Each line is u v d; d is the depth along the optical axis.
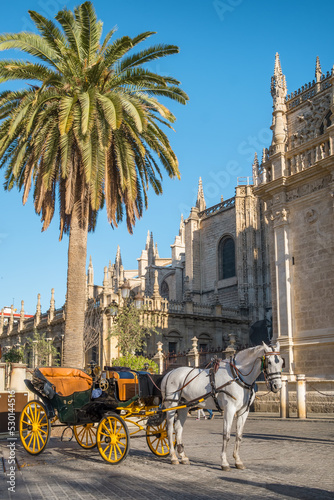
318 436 15.38
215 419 25.48
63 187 21.53
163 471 9.87
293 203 29.19
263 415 24.55
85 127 17.67
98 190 19.16
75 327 19.91
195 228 64.31
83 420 11.78
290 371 27.30
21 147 19.73
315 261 27.52
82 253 20.47
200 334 49.62
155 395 11.93
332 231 26.70
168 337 47.25
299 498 7.53
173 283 70.69
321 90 35.25
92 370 12.38
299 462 10.73
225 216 61.47
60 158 21.17
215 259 61.72
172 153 22.27
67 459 11.47
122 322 41.06
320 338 26.47
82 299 20.25
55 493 8.03
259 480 8.86
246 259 56.78
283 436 15.68
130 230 21.41
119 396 11.41
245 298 55.41
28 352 60.00
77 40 20.47
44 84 18.53
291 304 28.44
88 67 19.98
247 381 10.31
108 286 44.84
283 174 29.78
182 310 49.16
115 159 21.92
